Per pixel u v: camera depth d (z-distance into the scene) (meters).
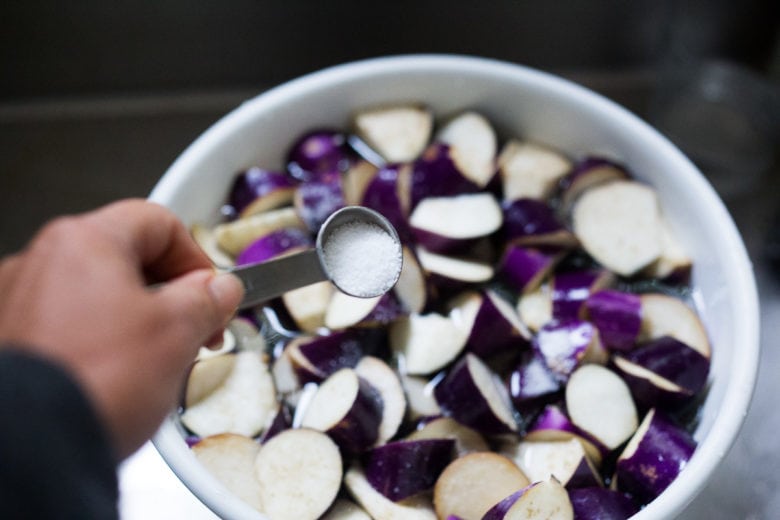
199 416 0.46
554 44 0.66
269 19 0.63
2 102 0.66
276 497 0.44
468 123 0.54
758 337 0.45
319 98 0.52
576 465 0.44
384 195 0.50
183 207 0.49
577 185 0.52
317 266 0.41
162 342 0.34
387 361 0.48
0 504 0.29
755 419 0.55
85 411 0.30
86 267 0.34
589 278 0.49
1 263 0.35
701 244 0.49
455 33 0.65
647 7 0.64
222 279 0.37
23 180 0.64
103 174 0.64
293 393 0.47
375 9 0.63
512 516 0.42
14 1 0.61
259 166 0.53
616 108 0.51
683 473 0.42
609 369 0.47
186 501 0.52
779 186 0.63
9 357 0.30
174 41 0.64
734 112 0.66
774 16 0.65
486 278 0.49
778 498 0.52
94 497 0.30
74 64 0.64
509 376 0.48
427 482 0.45
